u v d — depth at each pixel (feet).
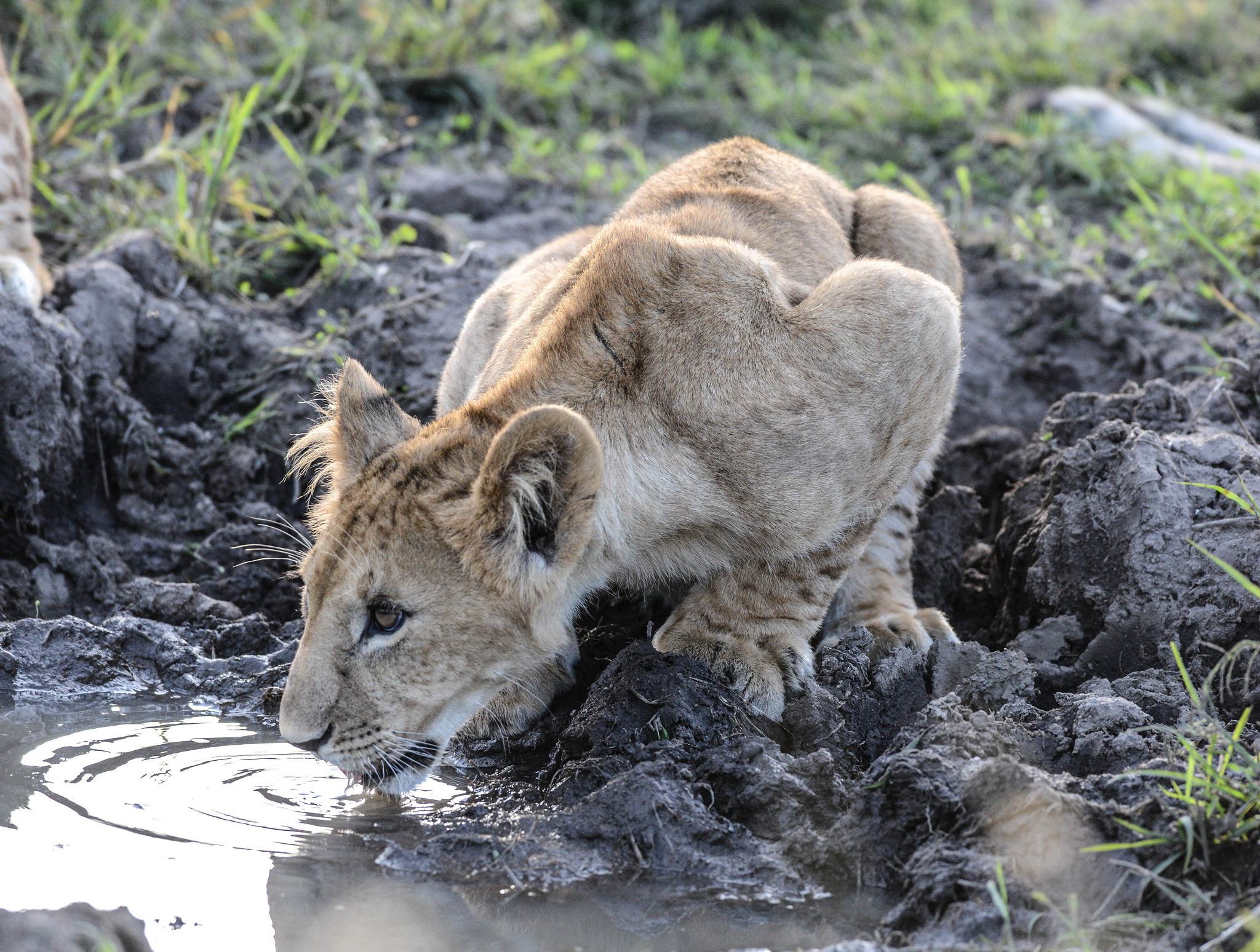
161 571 37.14
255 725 30.50
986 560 36.04
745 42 80.28
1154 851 21.52
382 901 22.76
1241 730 25.05
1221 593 28.94
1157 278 49.19
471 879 23.48
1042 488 34.27
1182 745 23.40
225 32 62.64
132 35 60.18
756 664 28.32
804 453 27.63
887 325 28.73
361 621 25.34
